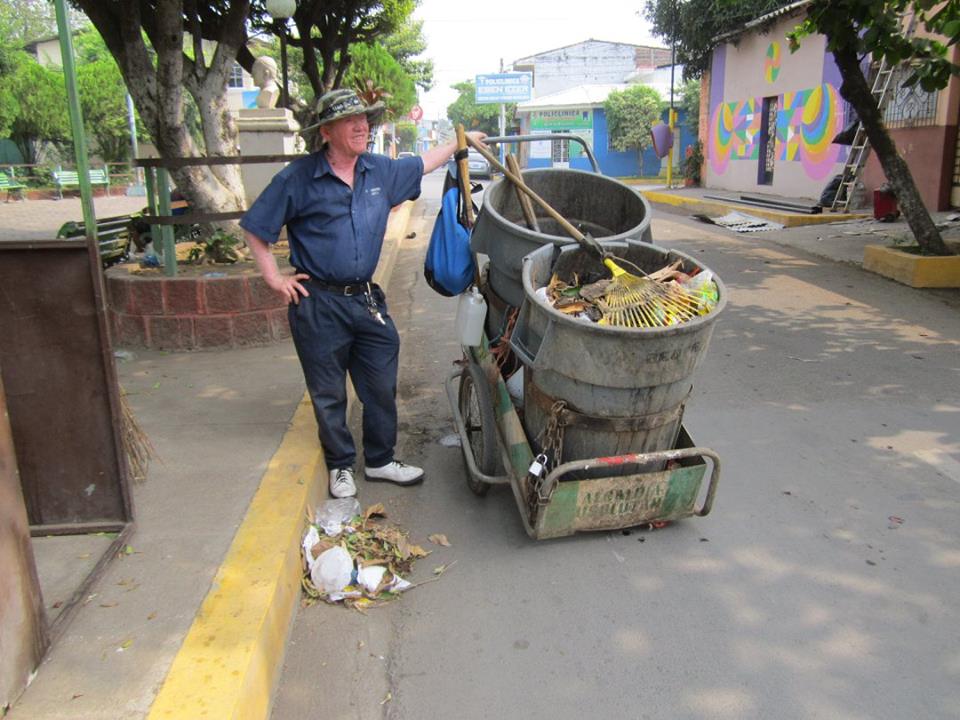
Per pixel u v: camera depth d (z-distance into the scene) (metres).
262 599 2.85
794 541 3.80
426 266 4.09
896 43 8.38
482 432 4.03
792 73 18.23
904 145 14.12
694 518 4.04
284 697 2.82
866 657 2.99
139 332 6.25
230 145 7.82
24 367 3.14
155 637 2.64
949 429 5.06
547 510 3.56
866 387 5.84
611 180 4.39
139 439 3.80
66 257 3.07
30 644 2.43
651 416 3.56
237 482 3.77
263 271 3.72
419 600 3.39
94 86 25.09
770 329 7.42
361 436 5.05
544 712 2.74
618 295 3.48
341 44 14.41
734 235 13.82
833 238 12.42
